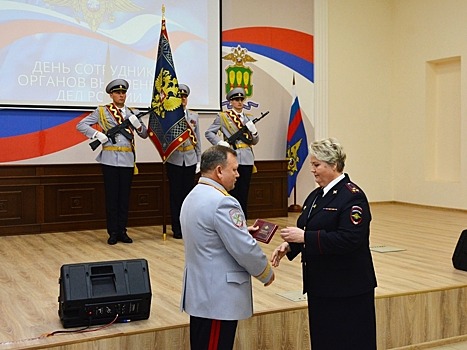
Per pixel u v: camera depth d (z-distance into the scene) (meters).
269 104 8.82
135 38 7.83
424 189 9.59
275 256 3.06
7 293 4.32
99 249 5.96
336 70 9.48
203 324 2.83
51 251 5.87
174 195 6.59
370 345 2.95
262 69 8.75
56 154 7.41
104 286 3.58
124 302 3.55
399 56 9.94
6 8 7.16
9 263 5.32
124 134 6.30
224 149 2.88
